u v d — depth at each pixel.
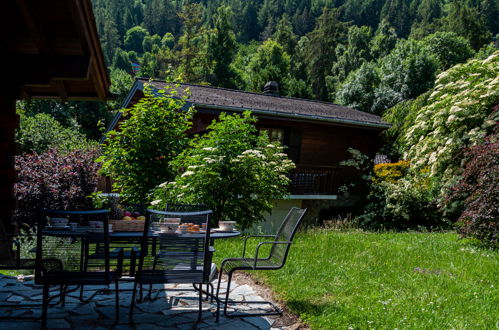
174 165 8.45
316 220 14.87
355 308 4.45
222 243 7.83
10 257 4.14
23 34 4.13
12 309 4.34
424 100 14.38
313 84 48.31
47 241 3.90
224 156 7.89
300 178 14.25
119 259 4.10
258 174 8.36
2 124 4.99
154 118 8.85
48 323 3.97
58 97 6.11
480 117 10.72
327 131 15.35
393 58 30.53
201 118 12.55
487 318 4.21
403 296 4.88
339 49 49.06
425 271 6.12
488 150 8.23
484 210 7.94
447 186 10.85
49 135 17.83
